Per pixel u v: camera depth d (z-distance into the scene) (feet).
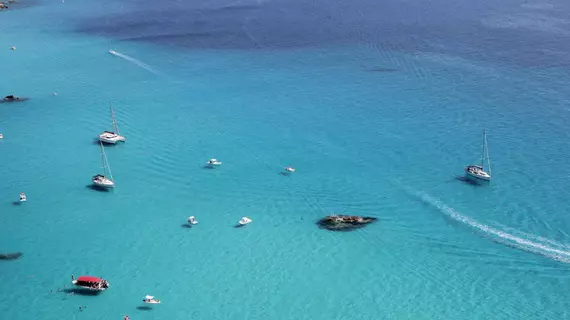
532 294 241.55
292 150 370.32
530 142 357.82
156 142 388.57
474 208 299.58
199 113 428.15
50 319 240.32
